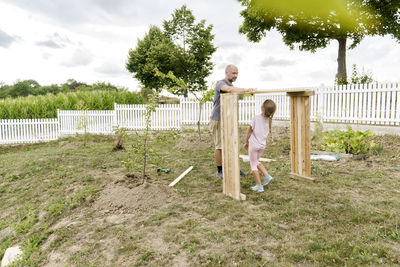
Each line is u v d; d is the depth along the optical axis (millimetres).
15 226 3754
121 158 6945
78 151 8094
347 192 3891
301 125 4500
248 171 5234
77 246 2857
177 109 13320
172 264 2377
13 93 76750
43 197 4578
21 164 6707
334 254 2344
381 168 5043
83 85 43125
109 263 2486
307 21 15219
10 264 2859
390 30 13727
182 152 7547
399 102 8633
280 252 2467
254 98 13086
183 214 3357
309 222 3023
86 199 4094
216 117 4566
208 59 30922
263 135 3980
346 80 15195
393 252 2367
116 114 13234
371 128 8672
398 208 3277
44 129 12883
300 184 4320
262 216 3193
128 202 3707
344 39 15562
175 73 29422
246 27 17094
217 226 3000
